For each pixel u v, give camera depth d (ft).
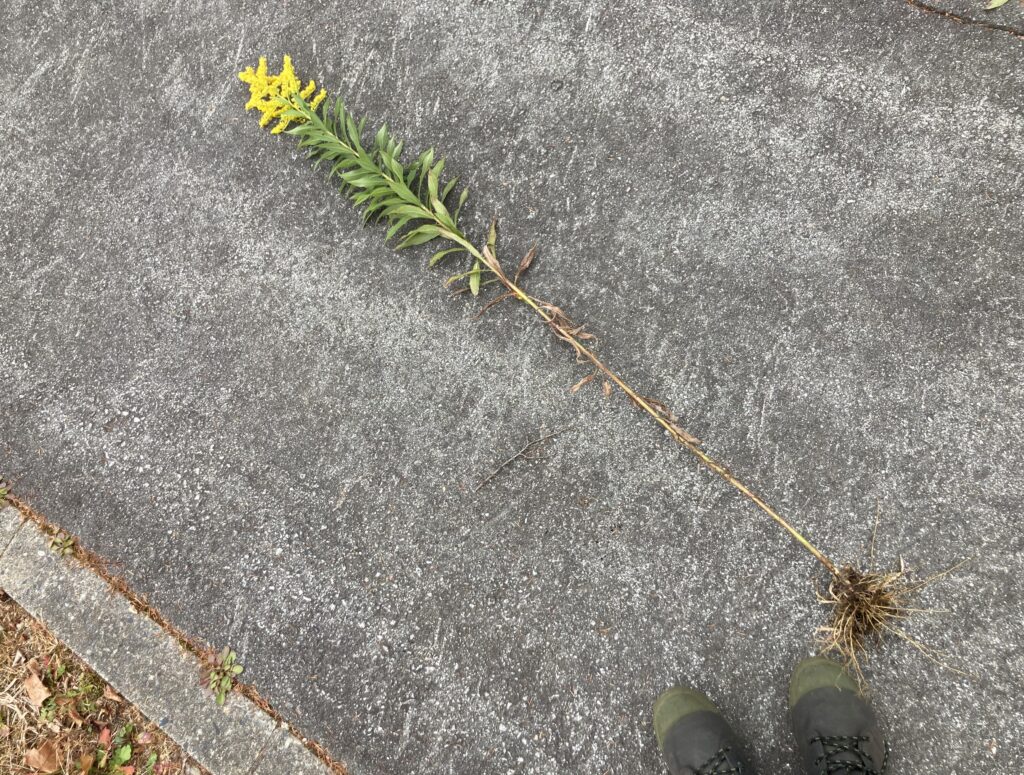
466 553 3.52
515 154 3.67
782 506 3.40
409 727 3.43
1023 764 3.18
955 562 3.31
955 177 3.44
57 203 3.94
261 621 3.57
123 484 3.74
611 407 3.52
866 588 3.26
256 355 3.75
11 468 3.81
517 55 3.69
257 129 3.82
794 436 3.42
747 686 3.33
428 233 3.54
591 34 3.65
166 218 3.86
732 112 3.56
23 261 3.94
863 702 3.23
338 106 3.56
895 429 3.38
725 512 3.42
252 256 3.79
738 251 3.51
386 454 3.62
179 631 3.60
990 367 3.36
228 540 3.65
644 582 3.42
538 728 3.38
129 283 3.86
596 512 3.48
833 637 3.28
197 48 3.91
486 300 3.63
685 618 3.39
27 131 4.00
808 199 3.49
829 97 3.51
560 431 3.54
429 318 3.66
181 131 3.89
